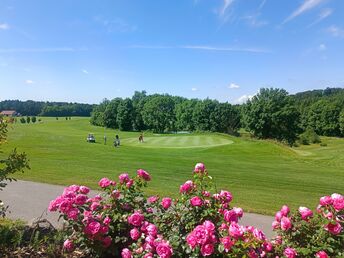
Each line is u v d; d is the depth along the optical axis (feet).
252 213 33.42
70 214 13.97
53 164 66.64
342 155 116.26
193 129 380.58
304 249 12.51
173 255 12.69
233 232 11.59
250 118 304.71
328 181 61.52
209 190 14.98
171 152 115.96
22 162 17.69
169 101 400.26
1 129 19.60
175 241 12.99
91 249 14.20
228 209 14.48
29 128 275.18
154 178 54.29
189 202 14.15
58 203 14.48
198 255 12.17
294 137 293.02
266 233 26.76
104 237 14.26
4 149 96.94
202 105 371.76
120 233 14.94
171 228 14.12
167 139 198.08
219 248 11.59
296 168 82.28
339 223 12.86
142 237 13.92
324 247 12.49
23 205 32.73
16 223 20.71
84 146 122.21
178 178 55.21
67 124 415.44
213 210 13.78
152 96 447.01
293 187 52.95
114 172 58.90
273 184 54.95
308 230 13.19
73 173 55.16
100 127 401.29
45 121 459.32
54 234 15.56
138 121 392.88
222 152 118.62
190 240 11.87
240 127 368.27
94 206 15.29
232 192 45.85
